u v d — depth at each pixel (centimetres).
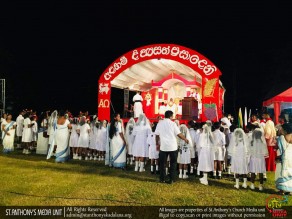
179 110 1944
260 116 1465
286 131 830
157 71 1938
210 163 945
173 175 918
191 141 1070
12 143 1453
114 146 1146
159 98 2036
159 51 1476
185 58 1434
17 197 720
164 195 787
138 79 1939
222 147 1061
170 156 925
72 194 759
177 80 2020
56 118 1328
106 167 1184
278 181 829
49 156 1318
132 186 865
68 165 1180
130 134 1306
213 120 1377
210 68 1400
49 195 744
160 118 1178
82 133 1391
